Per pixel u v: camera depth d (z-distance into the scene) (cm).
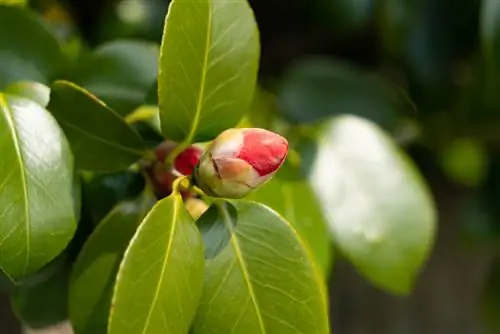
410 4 65
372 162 53
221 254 42
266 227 42
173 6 42
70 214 41
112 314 39
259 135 41
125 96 48
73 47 57
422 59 66
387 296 77
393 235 51
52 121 41
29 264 41
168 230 40
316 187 52
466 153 69
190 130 43
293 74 63
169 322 40
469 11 65
